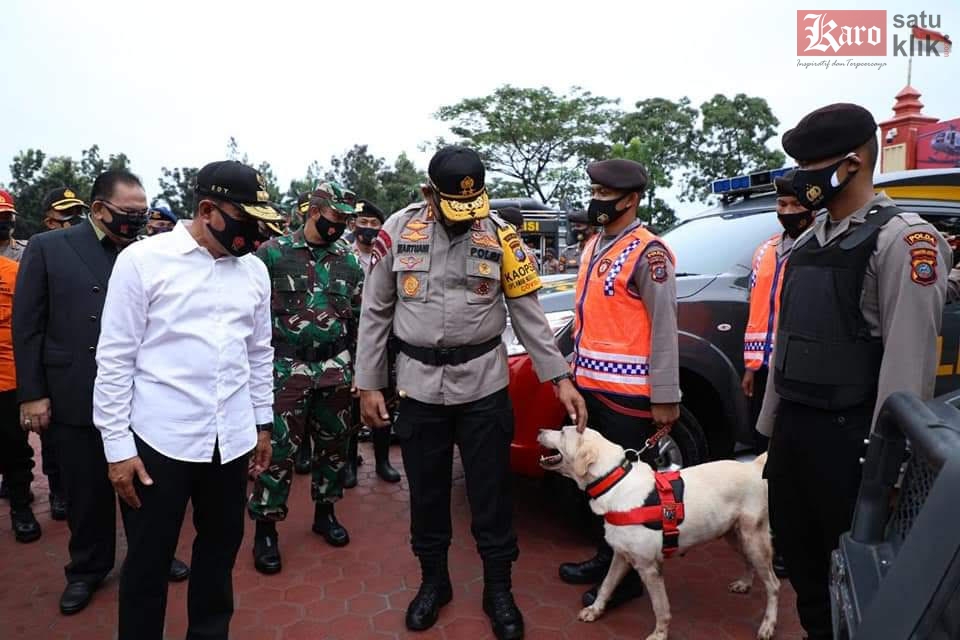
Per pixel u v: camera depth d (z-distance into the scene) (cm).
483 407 259
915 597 108
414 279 253
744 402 353
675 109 3172
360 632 267
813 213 291
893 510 150
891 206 194
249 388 234
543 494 411
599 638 261
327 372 330
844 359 194
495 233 260
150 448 203
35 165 4084
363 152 4903
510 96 3259
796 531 219
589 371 285
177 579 312
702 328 345
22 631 271
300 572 319
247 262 226
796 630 267
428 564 274
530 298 266
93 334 282
